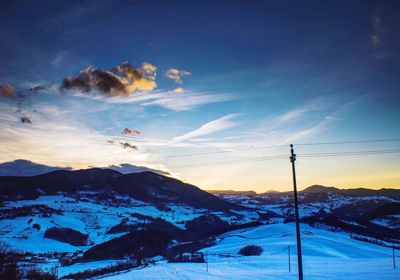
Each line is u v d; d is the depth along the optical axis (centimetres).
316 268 8525
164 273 7969
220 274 7569
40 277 4497
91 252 19075
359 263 9688
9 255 4562
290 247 16175
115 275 7788
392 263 9219
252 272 7862
